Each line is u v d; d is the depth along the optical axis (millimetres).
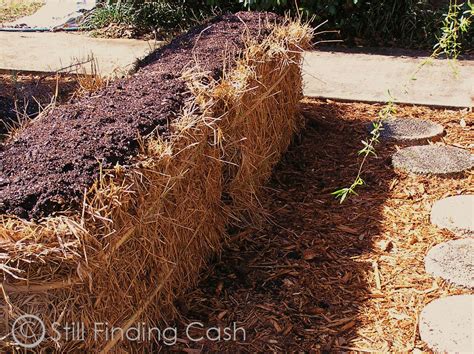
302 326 3281
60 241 2434
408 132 5211
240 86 3822
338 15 7719
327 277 3631
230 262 3754
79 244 2477
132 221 2818
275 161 4727
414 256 3771
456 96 5938
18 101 5230
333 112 5730
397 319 3299
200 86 3676
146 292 3027
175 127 3262
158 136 3127
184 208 3330
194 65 4094
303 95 5875
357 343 3162
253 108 4066
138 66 4414
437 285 3514
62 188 2695
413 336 3180
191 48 4504
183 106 3533
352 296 3480
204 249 3674
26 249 2395
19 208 2584
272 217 4195
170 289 3258
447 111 5691
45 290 2479
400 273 3635
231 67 4098
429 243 3883
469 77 6391
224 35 4762
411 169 4629
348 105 5867
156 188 2979
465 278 3494
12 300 2467
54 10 8883
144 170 2924
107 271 2688
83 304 2596
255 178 4281
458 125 5414
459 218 4039
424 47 7414
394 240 3936
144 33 7938
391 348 3117
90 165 2869
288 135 5016
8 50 7332
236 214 4051
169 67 4102
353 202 4359
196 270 3568
